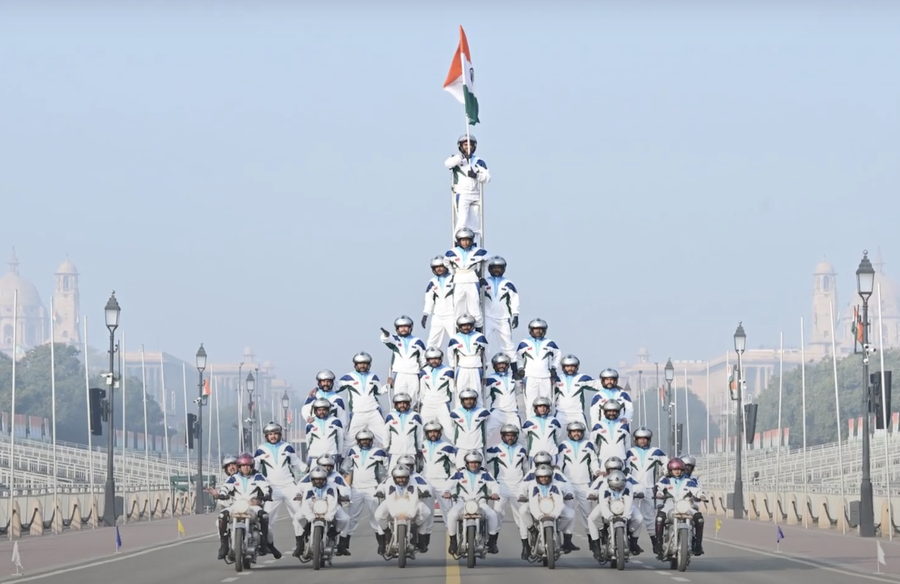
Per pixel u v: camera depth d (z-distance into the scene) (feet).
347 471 136.98
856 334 247.29
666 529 118.83
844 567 121.49
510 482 129.29
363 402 148.77
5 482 406.21
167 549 154.40
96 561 133.90
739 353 251.19
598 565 125.18
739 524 220.84
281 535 192.85
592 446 131.64
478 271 157.99
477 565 125.18
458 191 161.89
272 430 128.47
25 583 107.65
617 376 142.00
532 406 138.62
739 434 251.80
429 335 157.79
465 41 175.01
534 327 151.12
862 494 180.75
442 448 132.05
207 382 367.66
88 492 278.67
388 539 124.88
